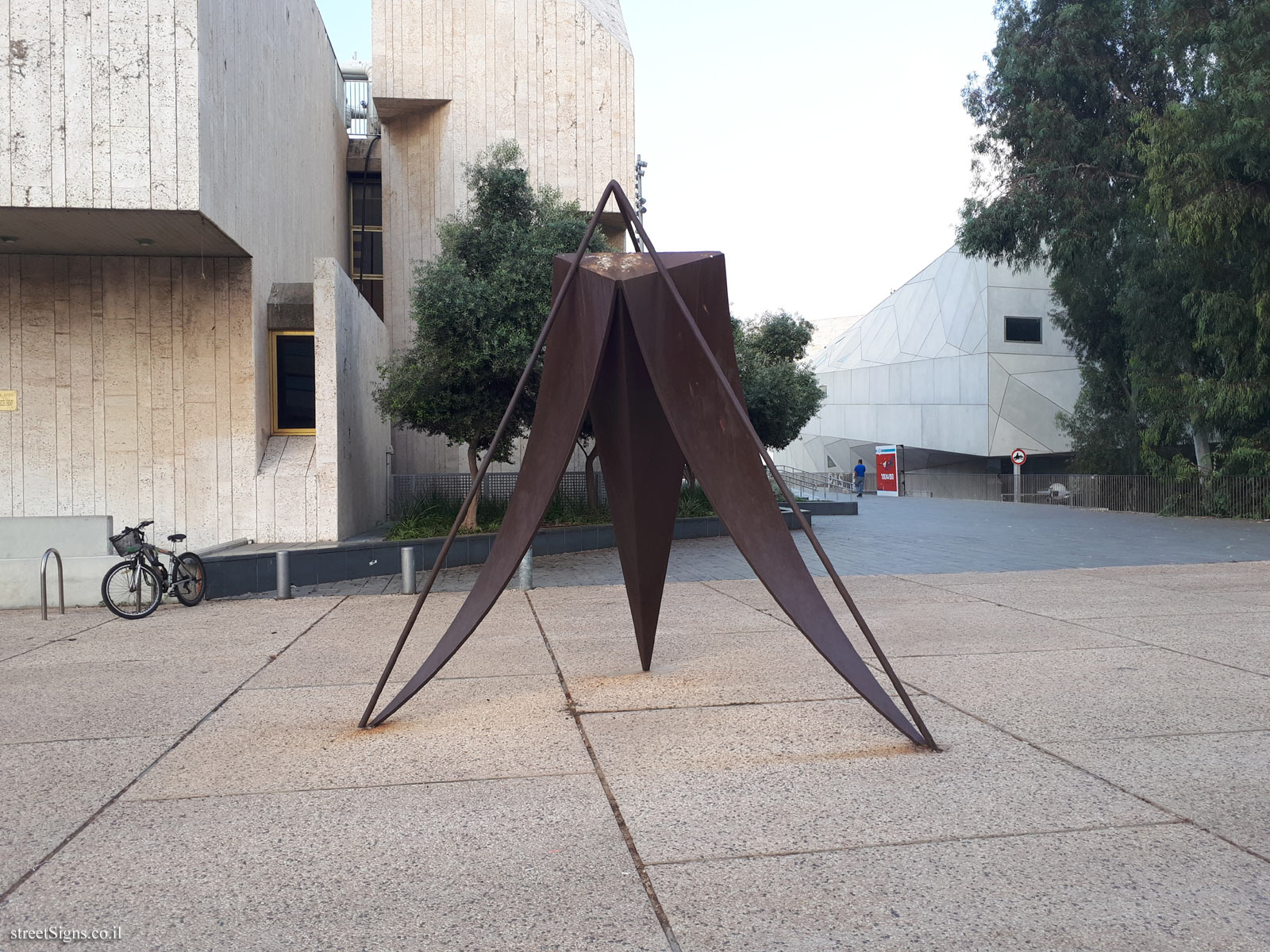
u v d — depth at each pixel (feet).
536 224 60.54
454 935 9.36
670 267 18.94
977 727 16.76
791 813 12.62
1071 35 90.63
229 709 19.31
